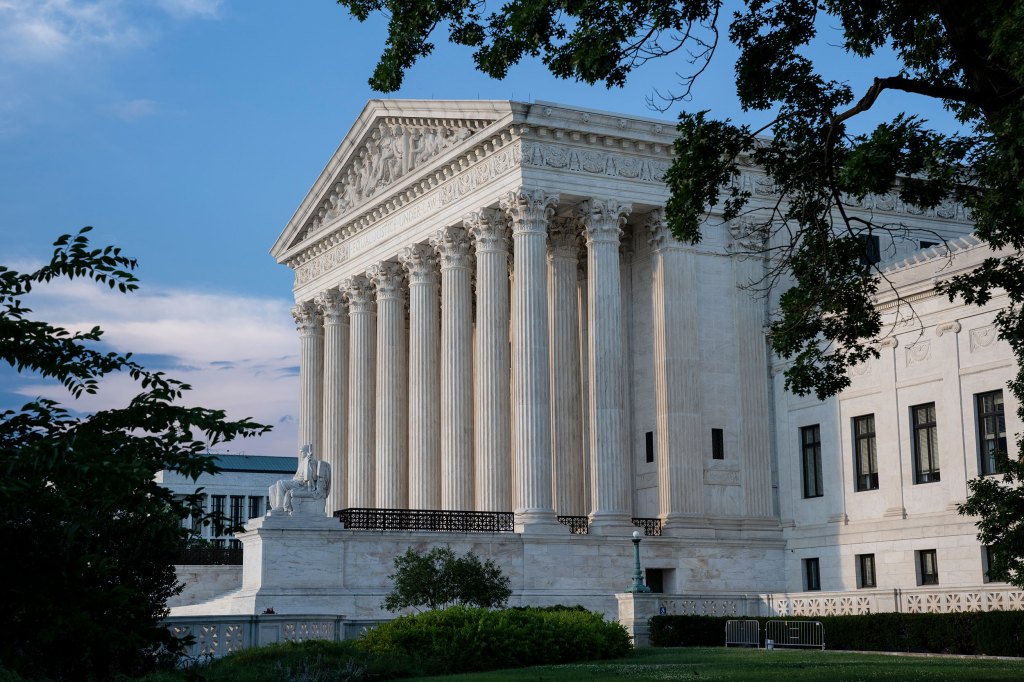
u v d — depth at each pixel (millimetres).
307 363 89312
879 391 62062
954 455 57500
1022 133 26656
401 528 60875
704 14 32188
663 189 67688
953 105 33844
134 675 15773
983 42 28250
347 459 84625
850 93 33688
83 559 14391
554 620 42781
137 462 14094
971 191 33812
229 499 115188
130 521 15516
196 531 15539
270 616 42750
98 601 14266
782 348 36531
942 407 58375
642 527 65188
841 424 64312
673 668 36844
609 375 64875
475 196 68188
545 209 64875
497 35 34000
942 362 58531
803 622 52312
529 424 63531
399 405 77062
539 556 61344
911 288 59875
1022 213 28484
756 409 68375
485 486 65750
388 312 78125
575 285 69875
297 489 57281
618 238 66188
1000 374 55531
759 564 66125
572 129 65125
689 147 32781
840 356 36656
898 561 59750
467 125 68750
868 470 62969
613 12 31891
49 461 13836
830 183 33344
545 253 64875
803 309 35812
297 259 90312
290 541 56219
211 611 60219
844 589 62719
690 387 66688
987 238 34094
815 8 33219
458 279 70438
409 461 73750
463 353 69812
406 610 56156
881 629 49562
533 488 63031
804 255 36219
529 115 64250
